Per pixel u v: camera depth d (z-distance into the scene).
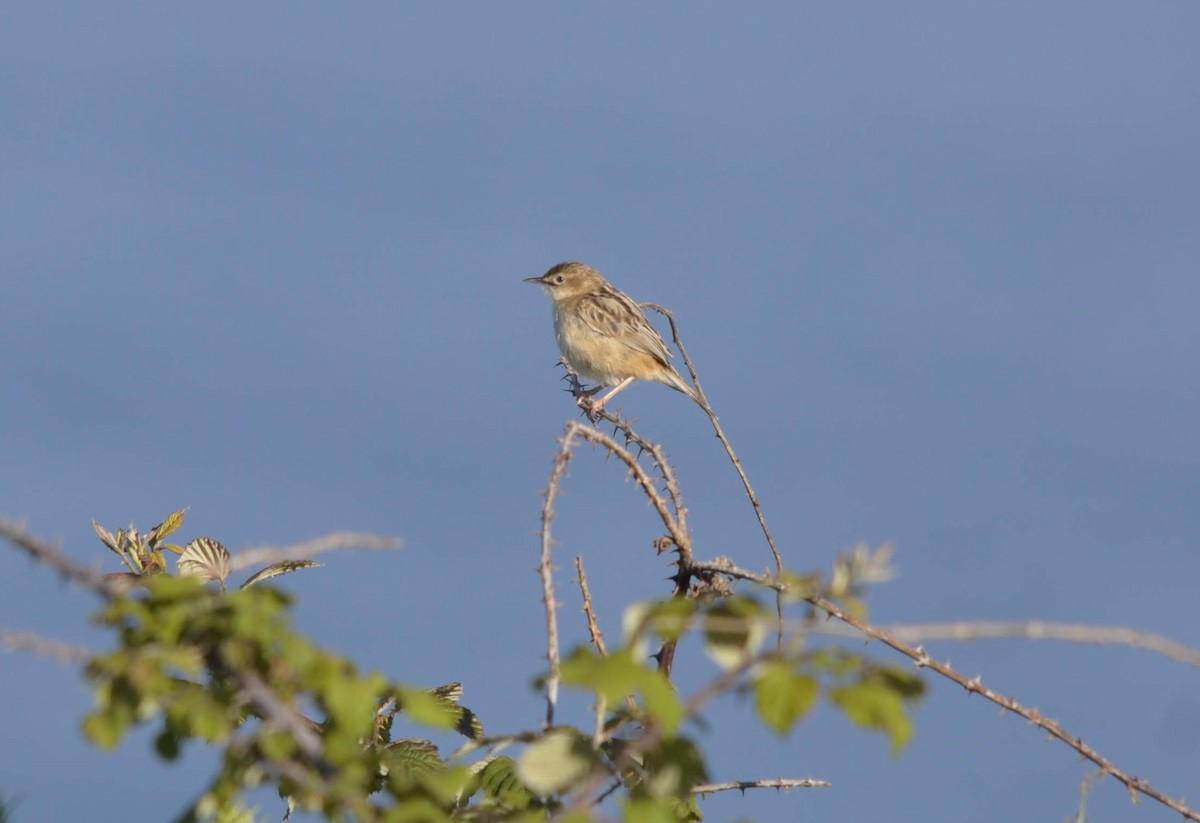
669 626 5.12
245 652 5.11
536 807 5.87
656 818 5.26
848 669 4.80
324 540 5.22
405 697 5.29
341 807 5.18
